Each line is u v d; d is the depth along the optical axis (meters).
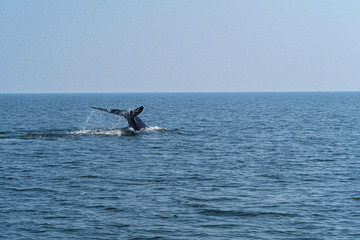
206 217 28.58
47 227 26.62
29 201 31.81
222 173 41.91
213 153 54.31
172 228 26.59
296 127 91.88
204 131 81.88
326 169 43.94
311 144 63.19
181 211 29.73
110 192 34.44
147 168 44.38
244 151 56.12
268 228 26.66
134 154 53.00
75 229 26.34
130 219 28.14
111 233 25.78
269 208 30.38
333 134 77.31
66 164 46.28
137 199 32.53
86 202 31.67
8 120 109.44
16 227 26.58
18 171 42.47
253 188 35.88
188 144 62.06
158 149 56.94
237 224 27.31
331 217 28.47
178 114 142.00
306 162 48.03
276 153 54.47
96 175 40.78
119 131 72.88
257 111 162.38
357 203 31.44
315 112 151.75
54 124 100.50
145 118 121.69
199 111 163.38
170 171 42.88
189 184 37.31
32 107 199.38
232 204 31.28
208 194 33.97
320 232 25.97
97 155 51.94
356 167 45.00
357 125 96.00
